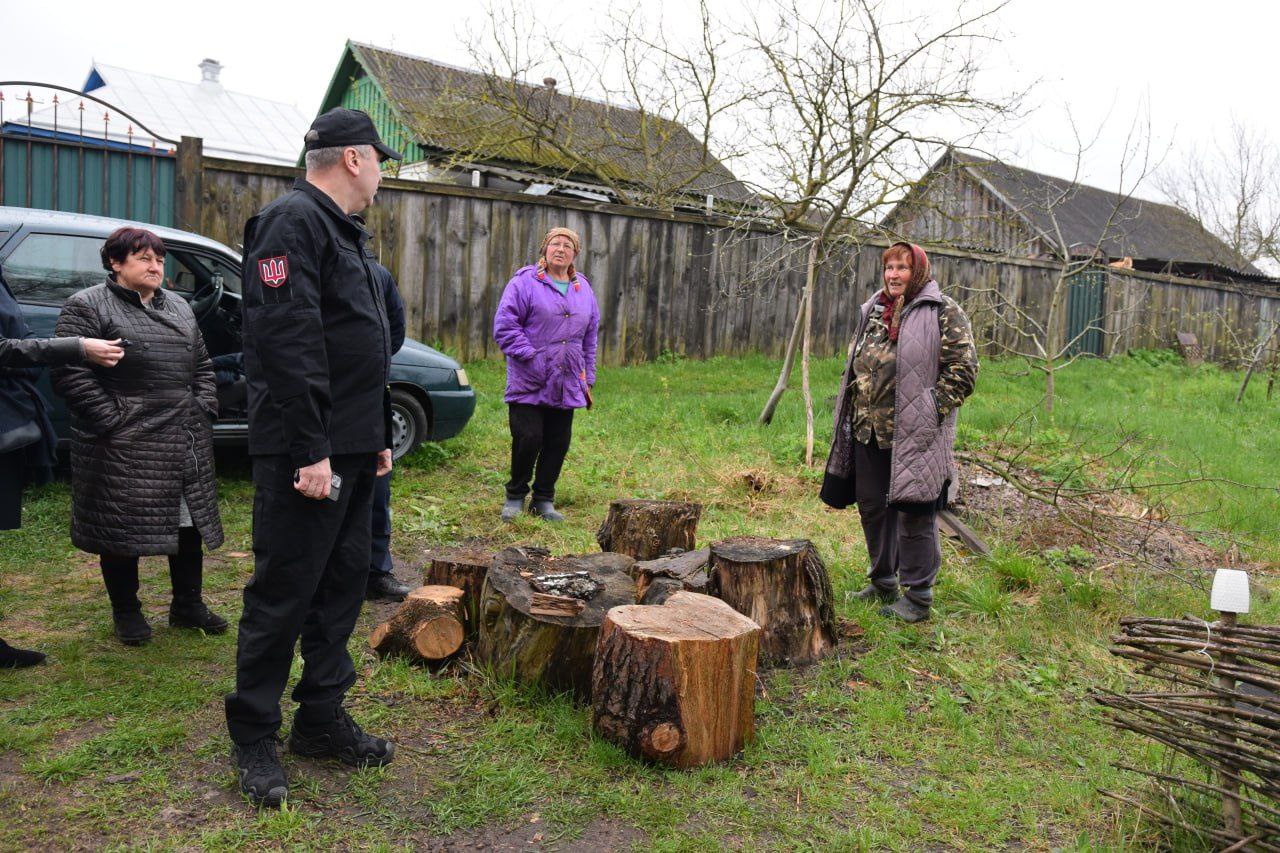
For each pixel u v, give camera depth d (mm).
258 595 2539
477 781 2744
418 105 15195
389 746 2836
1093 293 16656
